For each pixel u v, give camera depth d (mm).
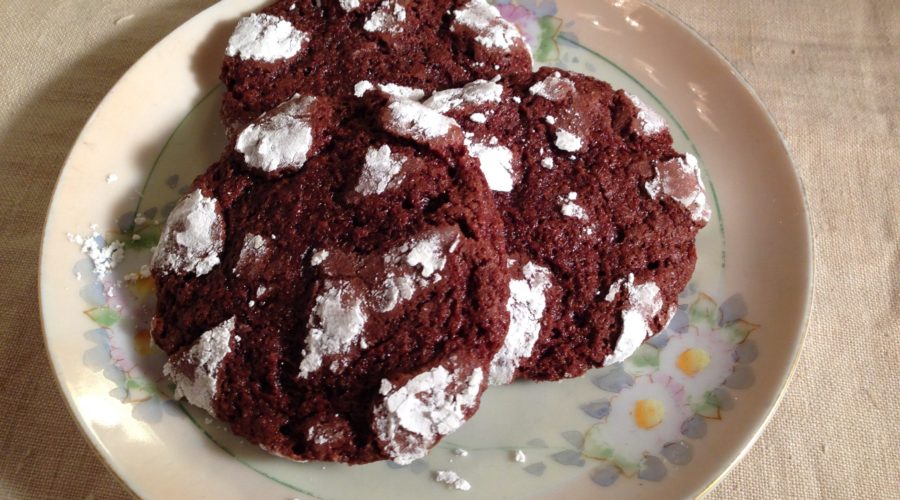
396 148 185
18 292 210
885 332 209
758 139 216
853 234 221
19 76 234
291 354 180
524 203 192
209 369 181
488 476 188
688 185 197
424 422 172
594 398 195
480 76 209
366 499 185
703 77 225
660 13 228
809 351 208
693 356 198
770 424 200
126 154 212
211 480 184
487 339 176
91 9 243
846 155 229
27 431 196
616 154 198
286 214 185
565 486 187
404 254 177
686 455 188
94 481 192
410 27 211
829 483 195
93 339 193
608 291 189
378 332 176
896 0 248
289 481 185
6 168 224
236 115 211
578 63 230
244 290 183
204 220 189
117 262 203
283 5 216
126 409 188
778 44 243
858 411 202
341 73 209
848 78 239
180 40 218
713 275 207
